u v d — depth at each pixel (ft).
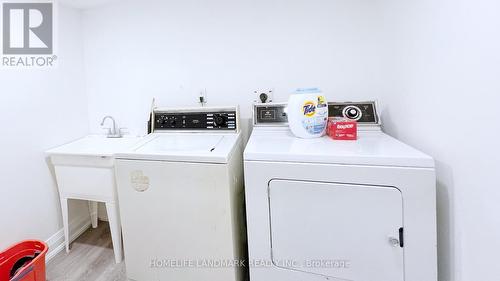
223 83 6.57
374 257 3.45
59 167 5.94
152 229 4.57
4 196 5.24
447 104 3.18
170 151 4.45
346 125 4.37
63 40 6.64
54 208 6.37
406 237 3.28
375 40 5.53
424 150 3.78
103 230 7.43
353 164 3.38
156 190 4.42
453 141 3.09
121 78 7.23
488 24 2.43
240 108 6.52
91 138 7.23
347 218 3.50
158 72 6.95
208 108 5.81
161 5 6.67
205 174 4.16
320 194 3.57
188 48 6.66
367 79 5.68
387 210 3.32
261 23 6.14
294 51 6.04
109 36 7.13
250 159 3.80
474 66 2.66
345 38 5.72
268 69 6.25
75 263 5.93
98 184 5.76
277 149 3.90
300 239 3.76
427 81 3.63
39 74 5.99
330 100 5.96
